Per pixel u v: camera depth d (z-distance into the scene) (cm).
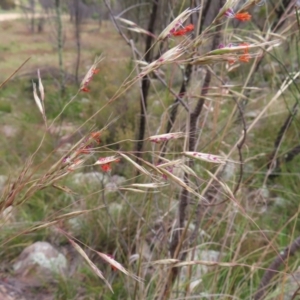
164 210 221
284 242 230
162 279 177
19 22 1667
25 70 947
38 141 420
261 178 291
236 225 225
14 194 89
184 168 93
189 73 200
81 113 511
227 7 87
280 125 338
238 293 183
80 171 318
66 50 1115
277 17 248
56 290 228
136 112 392
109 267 231
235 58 87
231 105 320
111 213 260
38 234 264
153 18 240
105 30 1198
